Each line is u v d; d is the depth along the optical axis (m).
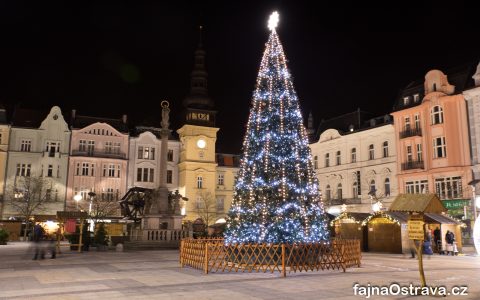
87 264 19.83
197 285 13.29
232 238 18.48
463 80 44.31
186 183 63.19
